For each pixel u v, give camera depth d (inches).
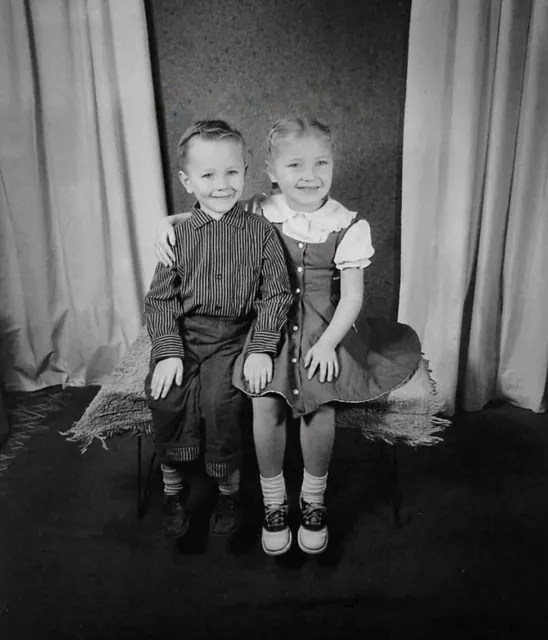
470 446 70.1
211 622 49.7
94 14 66.0
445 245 69.9
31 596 52.1
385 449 69.4
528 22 63.4
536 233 70.2
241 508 61.2
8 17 67.8
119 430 56.1
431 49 63.8
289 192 54.3
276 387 50.3
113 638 48.4
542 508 61.1
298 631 48.9
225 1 66.2
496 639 48.1
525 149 67.2
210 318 53.9
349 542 57.2
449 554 55.9
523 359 74.8
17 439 72.7
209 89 69.7
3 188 74.2
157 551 56.6
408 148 67.3
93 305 78.4
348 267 54.0
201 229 52.8
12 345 80.6
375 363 55.1
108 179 71.9
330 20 66.1
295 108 69.4
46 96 70.6
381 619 49.9
